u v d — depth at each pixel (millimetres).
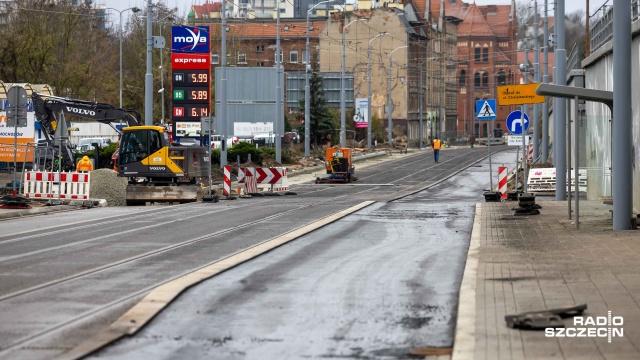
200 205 53969
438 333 16781
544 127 79000
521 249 27812
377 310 18953
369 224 38906
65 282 22578
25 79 103625
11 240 32875
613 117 32812
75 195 56000
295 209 48562
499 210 44969
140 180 61875
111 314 18500
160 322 17875
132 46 147500
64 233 35531
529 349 14898
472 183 81438
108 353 15430
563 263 24344
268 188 70875
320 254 28188
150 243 31500
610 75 47219
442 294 20812
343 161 84938
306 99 116312
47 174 56250
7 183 64812
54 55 108438
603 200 47375
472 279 21969
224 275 23734
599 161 50844
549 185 65625
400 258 27109
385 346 15812
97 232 35844
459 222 39625
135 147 60781
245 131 110875
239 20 192500
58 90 106438
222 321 17953
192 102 85750
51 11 110500
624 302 18594
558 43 52406
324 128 146625
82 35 132500
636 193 40562
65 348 15688
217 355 15289
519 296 19500
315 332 16953
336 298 20344
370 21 199000
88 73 111375
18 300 20094
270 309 19109
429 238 32969
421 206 50500
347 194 66250
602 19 50656
